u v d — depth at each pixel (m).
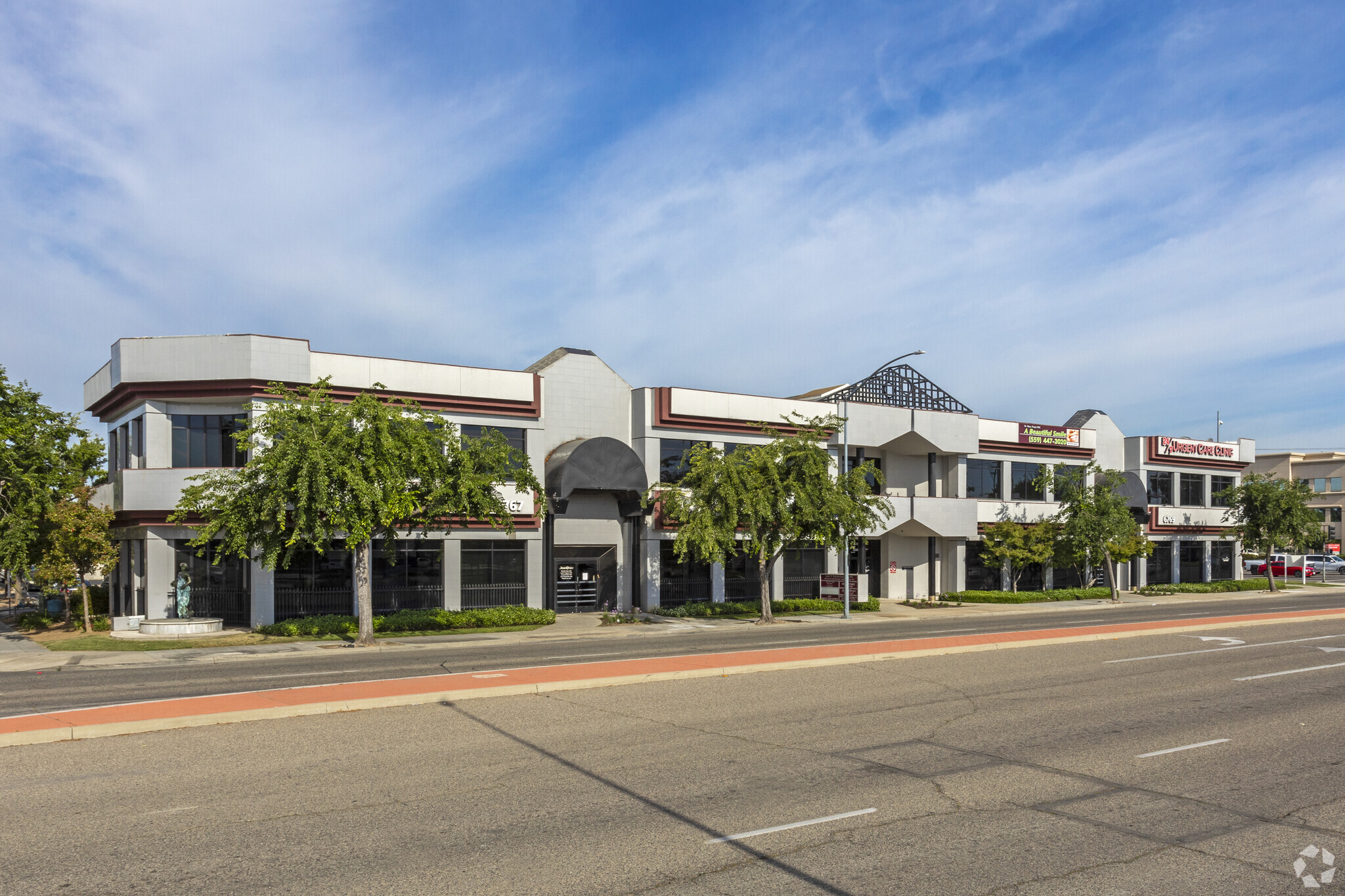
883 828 8.05
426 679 16.30
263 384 28.14
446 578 30.92
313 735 11.82
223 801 8.78
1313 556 75.62
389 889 6.55
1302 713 13.72
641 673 16.66
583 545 34.66
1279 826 8.17
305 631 26.62
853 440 39.81
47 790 9.16
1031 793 9.23
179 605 28.56
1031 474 46.44
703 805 8.75
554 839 7.71
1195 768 10.30
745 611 34.91
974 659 19.80
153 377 28.30
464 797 8.98
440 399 31.16
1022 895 6.55
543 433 33.34
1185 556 54.12
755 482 30.50
